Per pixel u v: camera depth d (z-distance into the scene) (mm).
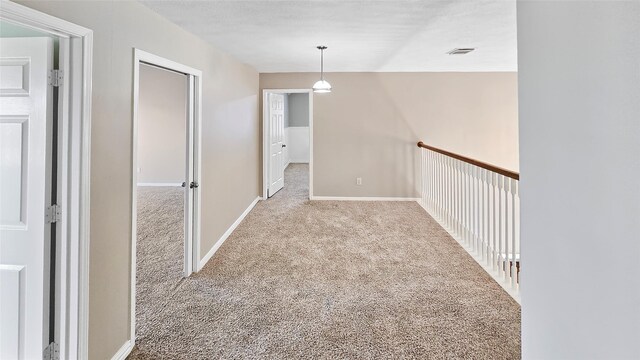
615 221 780
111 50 1867
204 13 2551
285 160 10836
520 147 1192
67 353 1656
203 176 3262
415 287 2771
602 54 807
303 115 11711
